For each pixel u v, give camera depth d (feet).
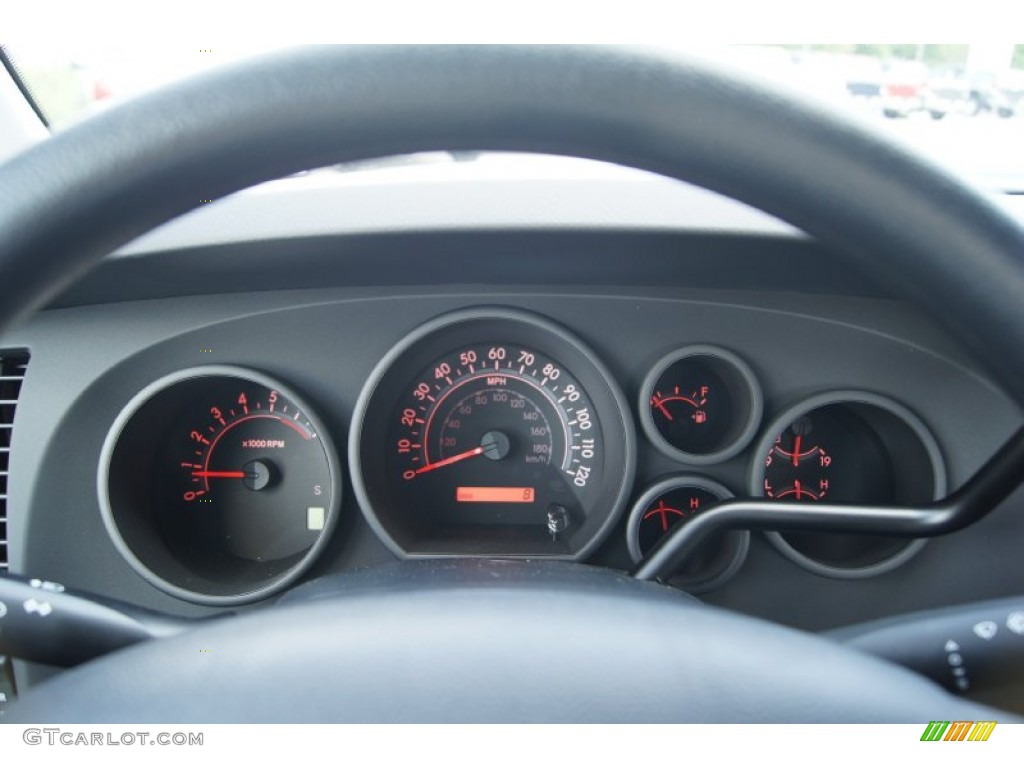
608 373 4.78
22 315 2.14
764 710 2.22
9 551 4.57
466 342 5.08
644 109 2.09
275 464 5.08
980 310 2.22
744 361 4.75
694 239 4.08
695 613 2.56
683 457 4.84
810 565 4.67
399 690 2.23
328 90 2.06
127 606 3.35
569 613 2.51
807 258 4.14
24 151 2.06
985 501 3.60
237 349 4.76
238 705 2.21
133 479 4.83
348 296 4.73
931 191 2.11
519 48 2.09
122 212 2.10
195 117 2.04
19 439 4.55
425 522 5.27
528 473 5.27
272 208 4.24
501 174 4.51
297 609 2.54
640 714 2.19
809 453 5.13
